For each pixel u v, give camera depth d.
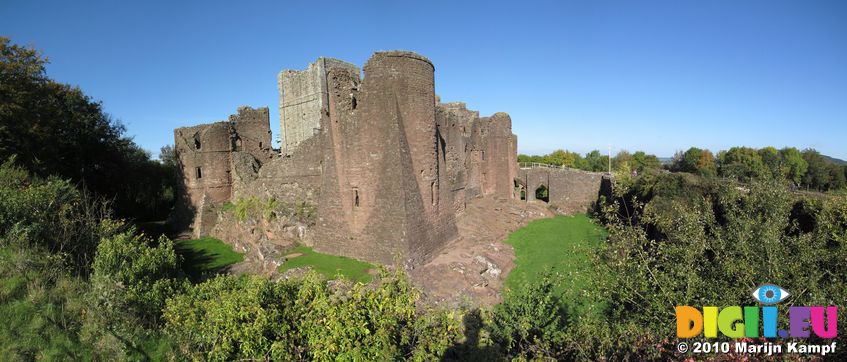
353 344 8.38
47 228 15.34
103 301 11.04
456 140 34.94
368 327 8.81
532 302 12.34
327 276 19.59
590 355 9.59
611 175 48.03
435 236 23.44
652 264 10.21
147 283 13.23
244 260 26.33
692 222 9.83
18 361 8.84
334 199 23.56
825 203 13.59
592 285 10.71
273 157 40.75
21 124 23.72
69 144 32.00
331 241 23.58
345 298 9.63
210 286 13.09
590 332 9.83
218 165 35.84
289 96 42.97
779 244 8.73
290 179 29.14
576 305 12.98
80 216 17.66
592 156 113.19
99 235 17.09
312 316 9.26
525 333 10.91
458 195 33.88
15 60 24.47
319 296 9.79
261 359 8.77
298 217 26.48
